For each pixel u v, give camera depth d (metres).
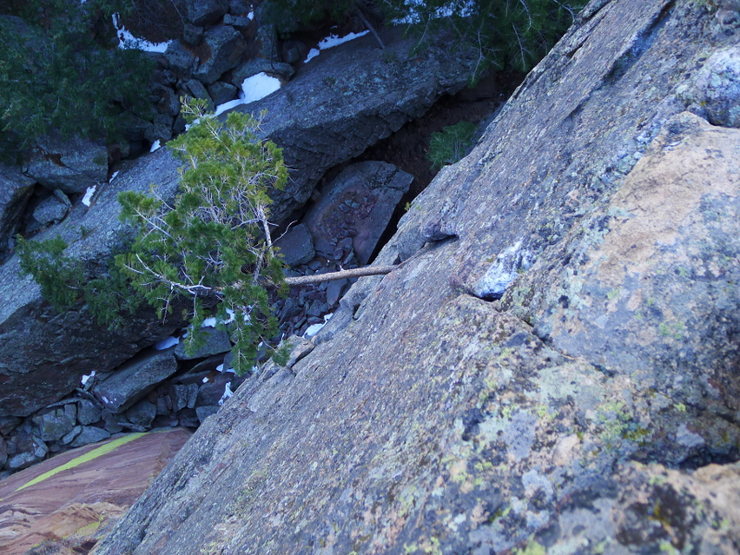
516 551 1.67
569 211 3.09
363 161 20.25
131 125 20.16
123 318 17.42
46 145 19.14
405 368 3.09
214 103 20.72
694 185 2.36
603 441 1.82
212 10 20.12
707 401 1.86
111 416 19.36
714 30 3.47
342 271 7.59
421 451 2.22
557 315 2.31
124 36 20.56
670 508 1.56
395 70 18.95
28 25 19.66
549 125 4.93
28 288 16.84
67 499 14.61
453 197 6.39
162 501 8.37
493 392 2.12
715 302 2.05
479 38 17.48
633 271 2.24
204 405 19.56
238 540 3.53
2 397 18.11
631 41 4.18
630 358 2.05
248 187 6.89
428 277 5.14
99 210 18.27
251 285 6.45
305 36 21.55
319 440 3.73
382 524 2.09
